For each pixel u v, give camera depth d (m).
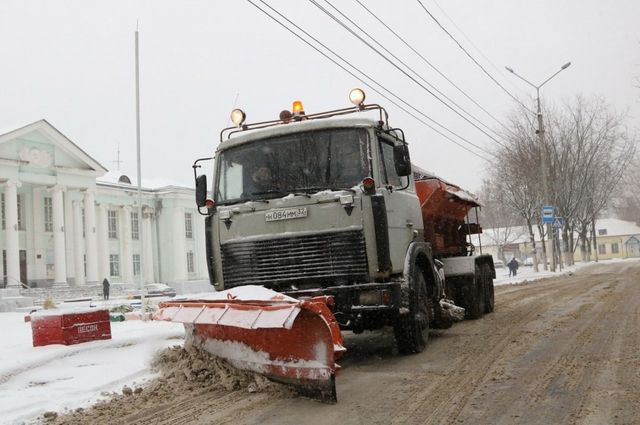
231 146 8.25
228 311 6.05
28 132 40.31
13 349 10.09
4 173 38.97
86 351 9.81
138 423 5.64
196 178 8.55
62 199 42.97
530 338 9.11
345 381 6.88
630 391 5.70
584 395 5.67
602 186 45.72
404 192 8.52
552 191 36.72
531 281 27.44
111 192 48.31
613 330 9.34
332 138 7.75
